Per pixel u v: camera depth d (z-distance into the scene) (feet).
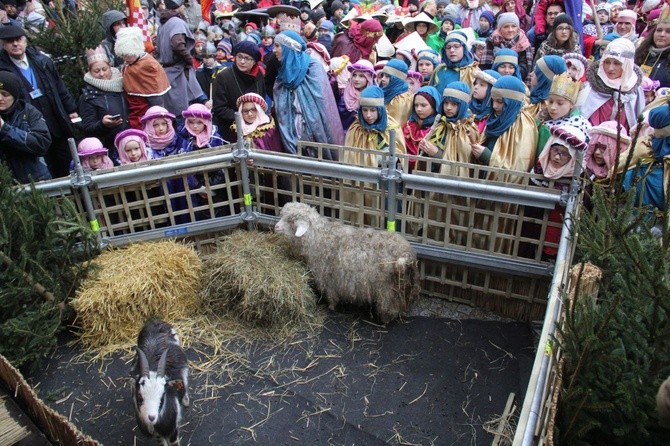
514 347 13.98
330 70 24.49
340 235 14.71
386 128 17.24
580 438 8.68
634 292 9.37
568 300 8.77
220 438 11.65
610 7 37.06
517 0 34.96
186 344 14.16
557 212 13.69
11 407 10.62
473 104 18.67
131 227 16.49
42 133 16.87
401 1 46.47
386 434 11.64
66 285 14.47
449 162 14.44
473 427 11.74
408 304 14.71
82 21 24.90
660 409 6.14
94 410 12.49
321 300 15.64
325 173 15.78
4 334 12.72
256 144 18.74
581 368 8.77
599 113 18.31
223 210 18.06
